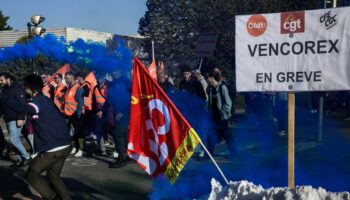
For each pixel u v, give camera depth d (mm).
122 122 8586
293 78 4609
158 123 5039
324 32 4477
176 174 4996
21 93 8562
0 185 7512
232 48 34188
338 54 4453
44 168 5867
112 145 11391
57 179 6012
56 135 5867
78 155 9977
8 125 8898
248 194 4348
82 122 9938
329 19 4449
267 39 4648
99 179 7770
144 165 5129
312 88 4555
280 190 4219
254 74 4711
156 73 10594
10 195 6887
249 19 4684
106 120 9875
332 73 4488
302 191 4105
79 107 9883
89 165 9008
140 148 5145
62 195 6020
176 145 4973
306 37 4535
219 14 36156
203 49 12875
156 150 5078
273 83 4672
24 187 7375
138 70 5078
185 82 9914
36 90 5941
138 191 6957
